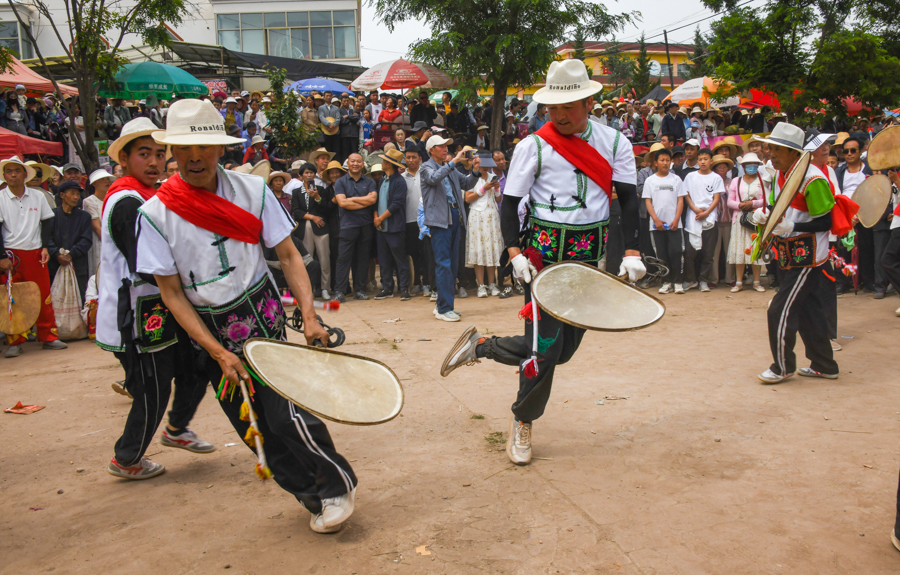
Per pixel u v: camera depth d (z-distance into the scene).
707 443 3.83
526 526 2.95
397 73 14.51
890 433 3.88
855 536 2.79
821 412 4.29
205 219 2.78
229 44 25.88
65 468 3.88
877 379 4.98
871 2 15.39
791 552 2.68
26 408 5.06
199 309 2.88
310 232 9.46
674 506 3.09
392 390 2.83
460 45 12.90
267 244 3.04
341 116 13.59
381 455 3.84
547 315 3.40
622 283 3.32
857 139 8.43
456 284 9.95
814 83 14.12
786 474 3.39
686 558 2.66
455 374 5.44
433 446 3.94
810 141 5.25
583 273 3.31
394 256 9.32
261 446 2.62
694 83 18.44
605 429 4.11
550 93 3.37
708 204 8.98
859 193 6.58
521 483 3.39
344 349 6.38
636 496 3.20
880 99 13.81
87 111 10.73
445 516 3.07
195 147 2.69
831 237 5.31
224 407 2.99
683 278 9.32
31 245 7.41
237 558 2.79
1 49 12.63
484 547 2.79
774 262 9.10
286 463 2.95
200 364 3.10
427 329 7.27
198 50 20.73
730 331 6.67
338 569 2.67
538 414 3.59
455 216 8.05
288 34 25.97
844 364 5.44
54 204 8.54
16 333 7.07
